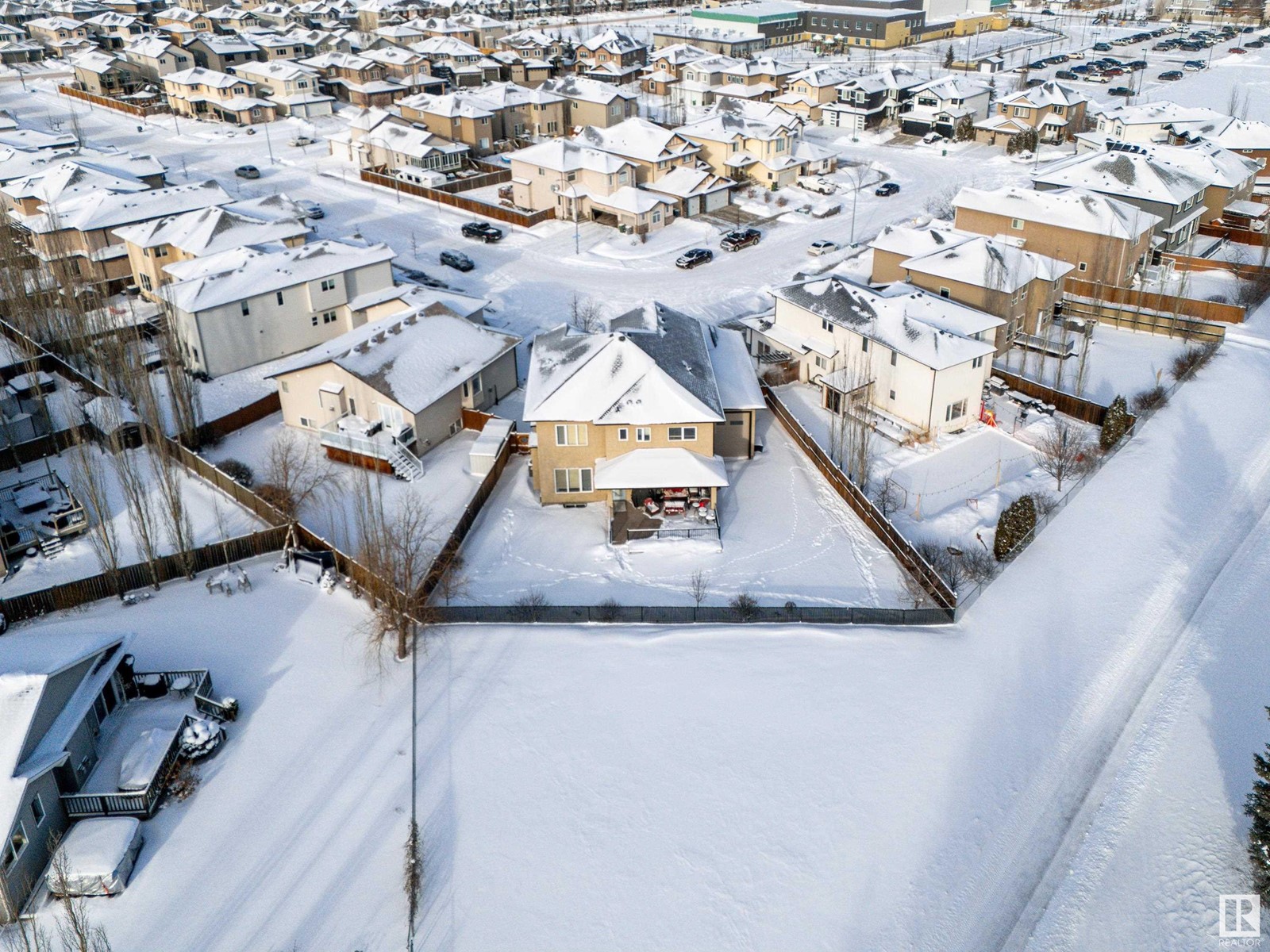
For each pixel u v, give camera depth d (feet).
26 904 100.37
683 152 329.31
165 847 106.01
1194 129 334.03
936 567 147.84
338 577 148.46
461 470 179.93
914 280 227.81
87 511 160.66
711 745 118.52
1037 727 121.49
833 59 558.97
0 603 136.36
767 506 167.63
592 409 161.68
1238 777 114.73
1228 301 240.53
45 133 383.45
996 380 203.31
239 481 172.35
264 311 219.00
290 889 101.71
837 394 194.70
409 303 220.02
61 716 109.40
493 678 129.49
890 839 107.04
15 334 223.92
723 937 97.30
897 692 125.90
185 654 133.39
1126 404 193.77
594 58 504.43
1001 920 99.60
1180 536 156.76
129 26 567.59
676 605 143.95
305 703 125.29
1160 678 129.08
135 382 180.14
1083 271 247.91
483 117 372.79
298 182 350.23
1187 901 101.45
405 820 109.40
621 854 105.60
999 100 397.19
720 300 251.80
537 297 256.11
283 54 501.15
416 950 95.91
